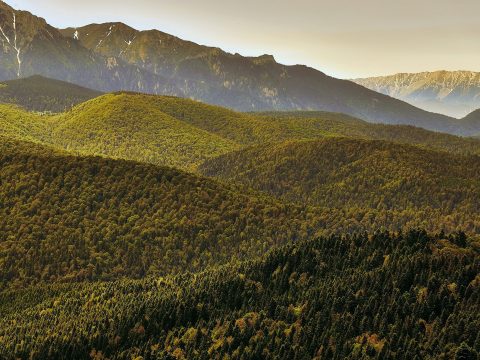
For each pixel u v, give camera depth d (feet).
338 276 491.72
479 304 411.13
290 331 439.63
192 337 472.44
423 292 430.61
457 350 366.43
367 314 431.84
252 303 492.95
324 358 401.08
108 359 485.97
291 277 512.63
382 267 472.85
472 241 508.94
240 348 435.94
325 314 441.68
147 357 467.11
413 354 379.55
